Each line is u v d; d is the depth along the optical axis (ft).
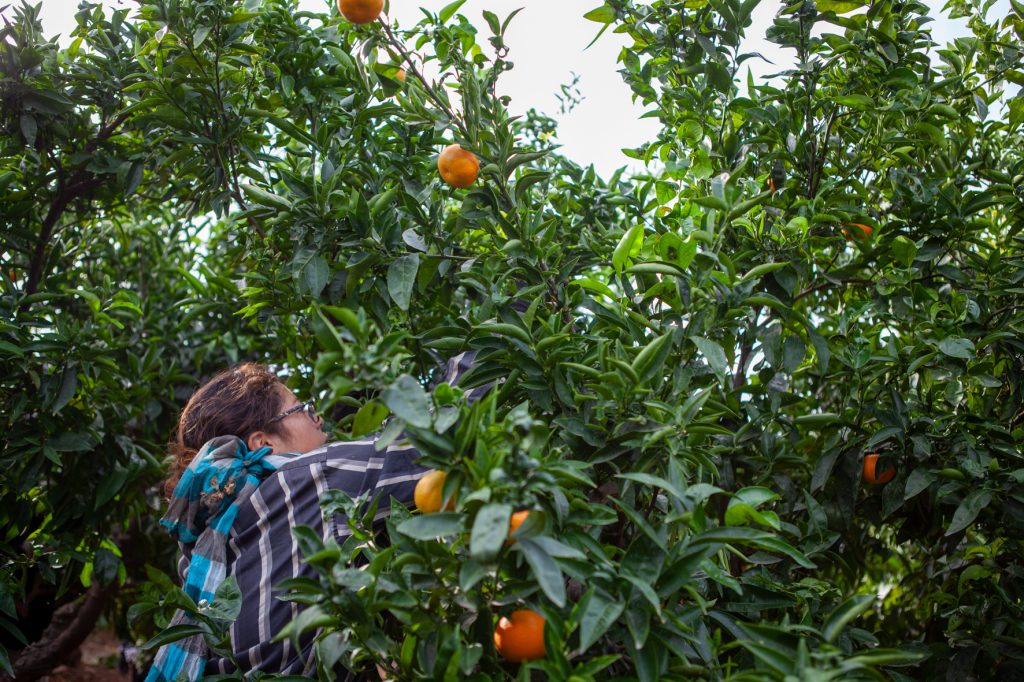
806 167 7.36
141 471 8.84
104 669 14.85
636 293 6.18
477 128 5.95
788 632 4.14
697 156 6.88
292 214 6.19
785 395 7.30
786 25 6.94
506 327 5.11
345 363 3.78
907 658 3.61
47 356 7.85
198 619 5.02
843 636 5.91
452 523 3.83
